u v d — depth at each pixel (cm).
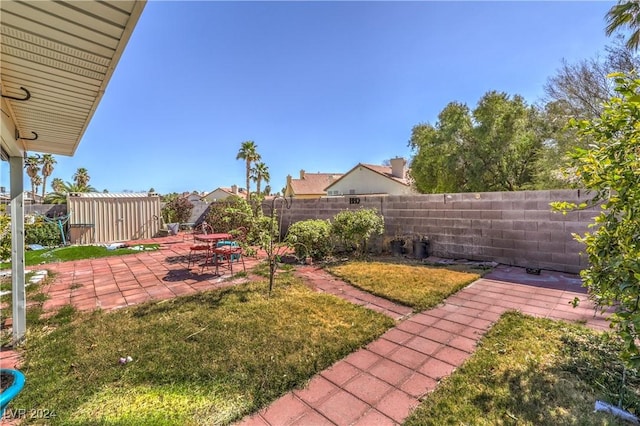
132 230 1110
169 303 401
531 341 281
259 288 461
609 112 180
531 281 488
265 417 193
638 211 164
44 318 355
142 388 219
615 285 180
